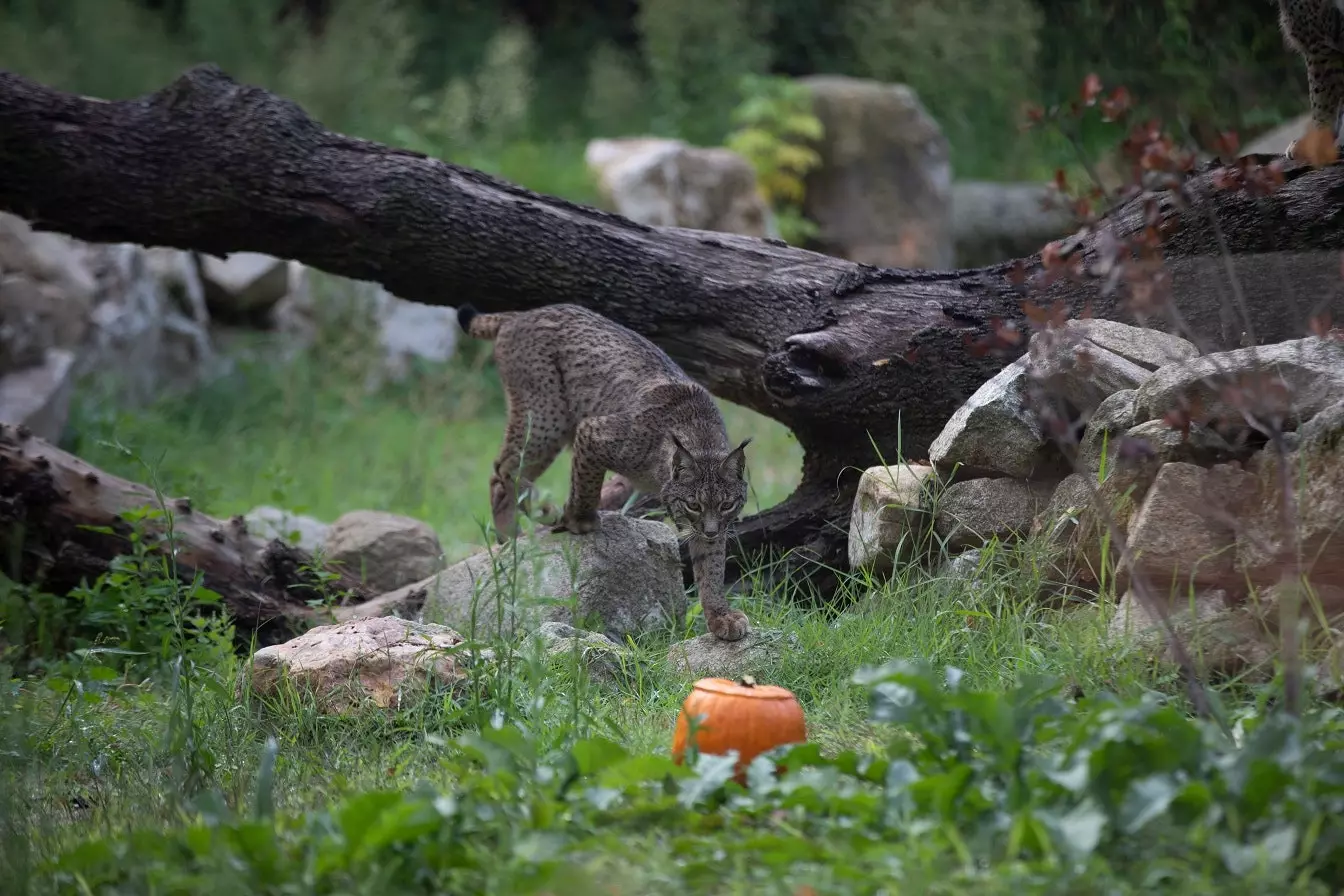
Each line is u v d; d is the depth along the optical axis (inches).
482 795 223.5
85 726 324.8
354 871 196.5
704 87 1251.2
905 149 1165.7
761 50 1267.2
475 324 453.1
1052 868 187.0
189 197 453.7
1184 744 205.5
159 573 404.2
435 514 655.8
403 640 328.2
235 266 907.4
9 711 317.7
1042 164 1215.6
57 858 219.6
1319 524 279.1
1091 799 198.2
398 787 257.3
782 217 1129.4
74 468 426.0
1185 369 312.0
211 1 1170.0
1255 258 372.5
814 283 443.8
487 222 452.4
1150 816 191.9
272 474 604.4
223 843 202.2
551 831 207.5
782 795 220.4
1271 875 181.6
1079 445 341.4
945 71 1327.5
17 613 409.1
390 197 450.9
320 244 459.8
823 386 414.3
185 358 861.8
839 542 426.0
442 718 301.3
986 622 324.2
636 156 1026.7
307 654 325.4
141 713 336.8
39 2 1143.0
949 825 200.7
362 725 305.4
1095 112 550.9
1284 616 235.5
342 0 1250.6
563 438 435.8
